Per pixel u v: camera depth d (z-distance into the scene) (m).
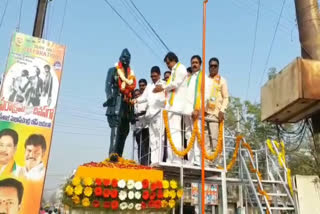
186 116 7.97
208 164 7.98
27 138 8.70
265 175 10.66
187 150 7.18
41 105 9.04
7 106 8.64
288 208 8.71
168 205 6.02
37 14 10.33
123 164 6.48
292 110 7.29
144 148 8.90
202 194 5.83
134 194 5.76
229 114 21.95
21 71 8.99
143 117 9.09
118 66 7.54
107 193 5.59
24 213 8.27
